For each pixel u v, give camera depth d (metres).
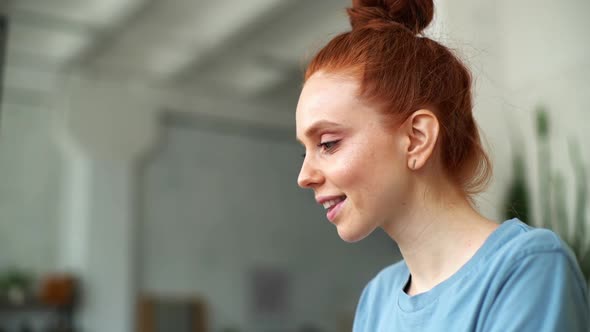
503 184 2.85
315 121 0.93
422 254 0.96
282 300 9.41
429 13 1.07
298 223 9.80
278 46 7.79
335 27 7.15
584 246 2.72
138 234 8.53
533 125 2.95
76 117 8.18
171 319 8.51
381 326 1.06
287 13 7.09
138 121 8.57
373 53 0.94
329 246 9.99
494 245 0.89
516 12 3.09
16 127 8.20
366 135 0.92
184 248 8.86
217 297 8.94
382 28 0.98
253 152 9.66
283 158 9.88
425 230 0.94
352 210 0.93
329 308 9.74
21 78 8.05
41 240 8.12
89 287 7.93
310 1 6.86
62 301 7.69
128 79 8.55
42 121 8.32
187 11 7.07
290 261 9.61
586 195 2.77
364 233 0.95
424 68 0.96
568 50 2.94
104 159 8.30
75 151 8.20
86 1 6.82
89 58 7.96
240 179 9.48
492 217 2.73
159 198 8.80
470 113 1.02
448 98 0.97
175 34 7.44
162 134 8.97
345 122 0.92
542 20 3.05
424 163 0.92
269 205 9.64
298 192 9.91
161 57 8.05
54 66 8.05
